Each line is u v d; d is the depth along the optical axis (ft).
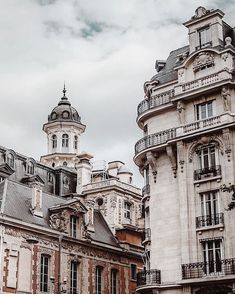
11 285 134.62
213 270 121.29
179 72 140.87
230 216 121.70
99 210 191.42
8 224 137.90
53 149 276.00
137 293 147.84
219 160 127.54
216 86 130.93
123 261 177.37
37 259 144.77
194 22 143.64
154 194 137.80
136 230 187.73
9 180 154.92
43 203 159.74
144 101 148.87
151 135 140.67
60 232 153.69
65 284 151.23
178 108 137.59
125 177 224.53
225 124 125.90
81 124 281.95
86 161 209.67
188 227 127.03
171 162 135.03
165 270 130.21
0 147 182.60
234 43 141.28
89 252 163.84
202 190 127.95
